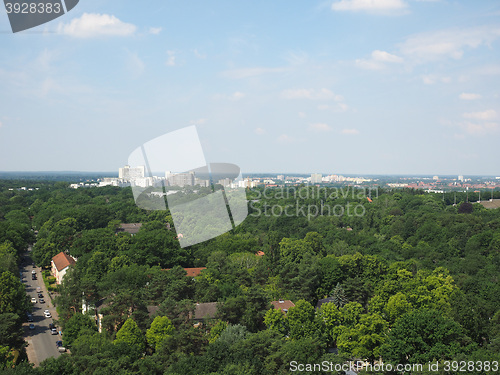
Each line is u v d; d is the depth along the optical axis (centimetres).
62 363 5241
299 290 9269
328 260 10256
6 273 8625
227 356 5575
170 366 5438
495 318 7200
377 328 6838
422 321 6288
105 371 5109
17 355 6969
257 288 7706
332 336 7238
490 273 10619
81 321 7388
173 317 7019
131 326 6581
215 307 7625
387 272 10456
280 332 7106
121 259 10594
